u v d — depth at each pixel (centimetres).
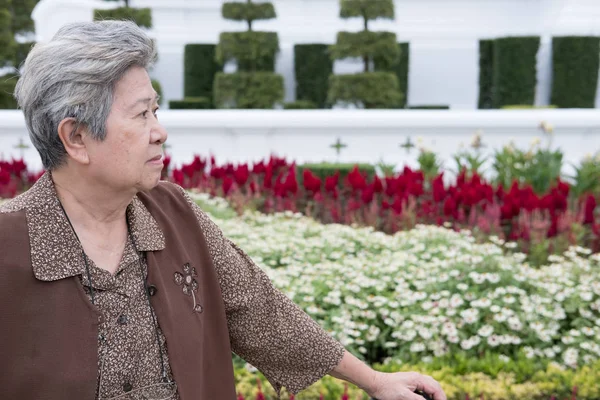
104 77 197
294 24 1711
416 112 1286
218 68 1655
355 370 253
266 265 577
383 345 486
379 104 1430
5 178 899
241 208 847
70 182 211
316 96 1638
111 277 207
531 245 702
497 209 728
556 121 1266
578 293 501
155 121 212
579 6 1579
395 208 763
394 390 252
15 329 192
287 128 1310
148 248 217
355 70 1662
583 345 454
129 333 208
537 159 1004
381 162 1128
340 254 604
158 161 214
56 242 201
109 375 204
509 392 398
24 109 203
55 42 198
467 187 771
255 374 424
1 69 1589
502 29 1711
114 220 217
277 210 837
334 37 1684
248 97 1445
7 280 192
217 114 1302
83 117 198
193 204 243
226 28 1723
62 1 1459
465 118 1271
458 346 478
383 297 499
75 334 196
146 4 1709
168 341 212
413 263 580
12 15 1677
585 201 791
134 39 202
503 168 1026
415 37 1706
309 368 251
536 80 1542
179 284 223
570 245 695
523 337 483
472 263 545
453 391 395
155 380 212
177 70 1720
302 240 630
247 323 245
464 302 505
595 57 1523
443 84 1716
